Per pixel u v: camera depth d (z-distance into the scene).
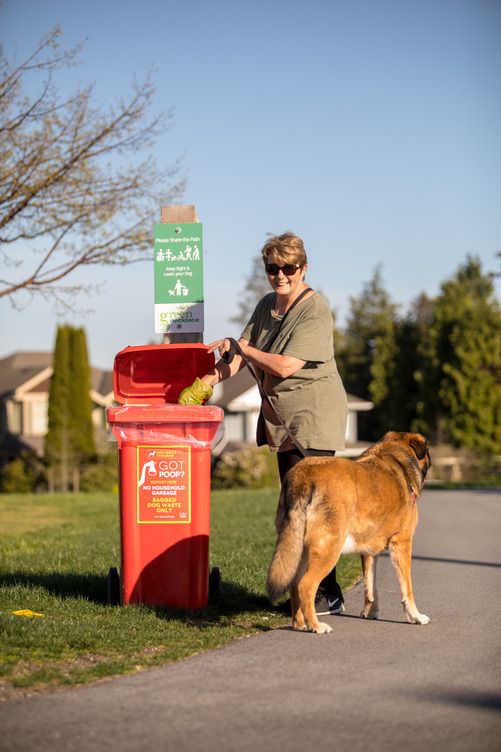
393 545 6.16
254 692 4.54
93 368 52.59
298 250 6.32
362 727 4.05
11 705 4.32
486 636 5.77
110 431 6.32
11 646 5.35
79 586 7.52
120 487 6.40
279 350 6.40
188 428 6.29
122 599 6.46
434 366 48.28
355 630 5.93
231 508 16.83
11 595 7.08
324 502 5.70
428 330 54.50
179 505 6.32
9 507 18.58
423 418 48.50
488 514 14.77
